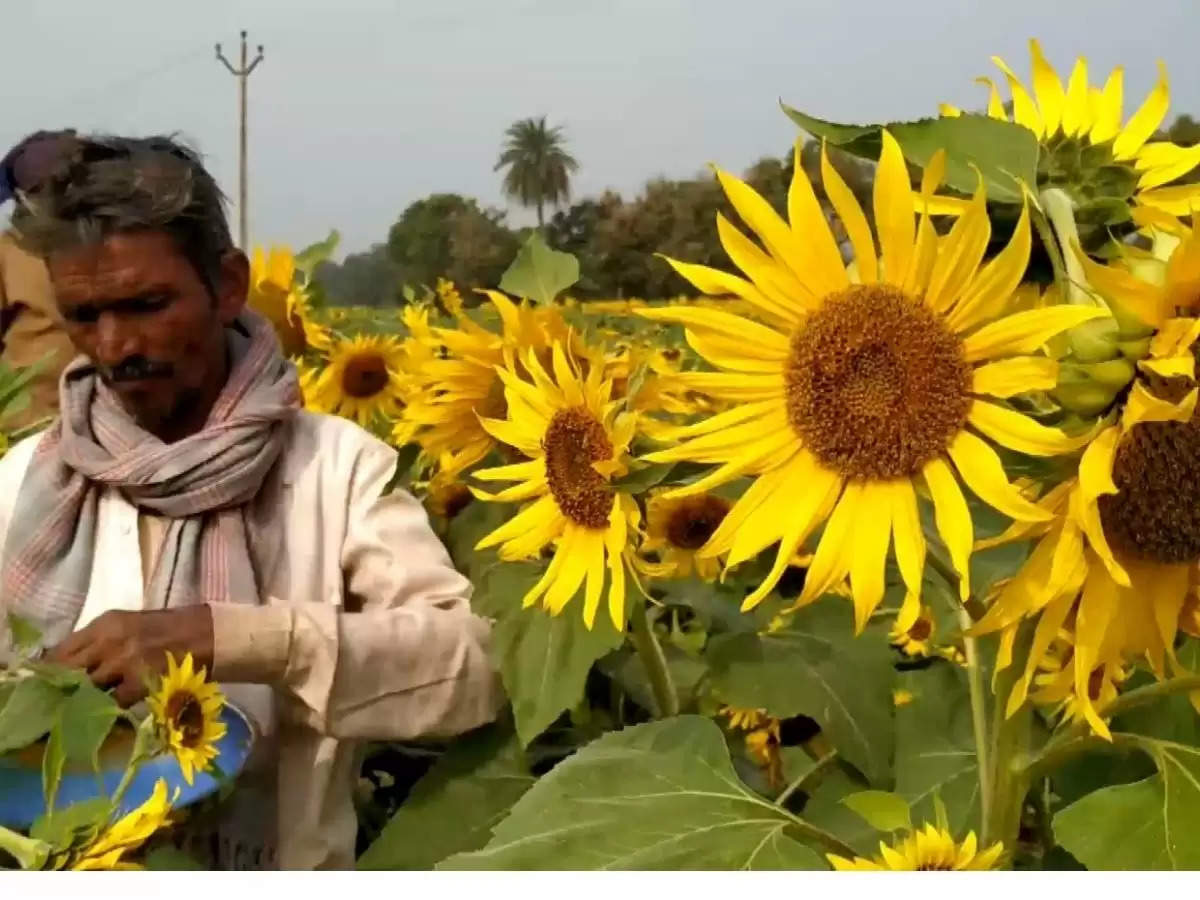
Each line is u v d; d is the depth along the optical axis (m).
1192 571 1.04
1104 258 1.06
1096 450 0.92
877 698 1.70
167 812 1.25
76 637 1.56
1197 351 0.93
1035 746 1.46
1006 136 1.04
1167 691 1.07
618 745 1.33
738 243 1.06
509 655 1.65
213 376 1.90
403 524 1.95
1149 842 1.05
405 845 1.72
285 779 1.83
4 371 2.24
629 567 1.53
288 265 2.59
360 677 1.71
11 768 1.36
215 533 1.86
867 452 1.03
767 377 1.06
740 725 1.97
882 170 1.01
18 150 2.08
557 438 1.51
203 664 1.62
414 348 1.99
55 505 1.84
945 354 1.01
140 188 1.69
